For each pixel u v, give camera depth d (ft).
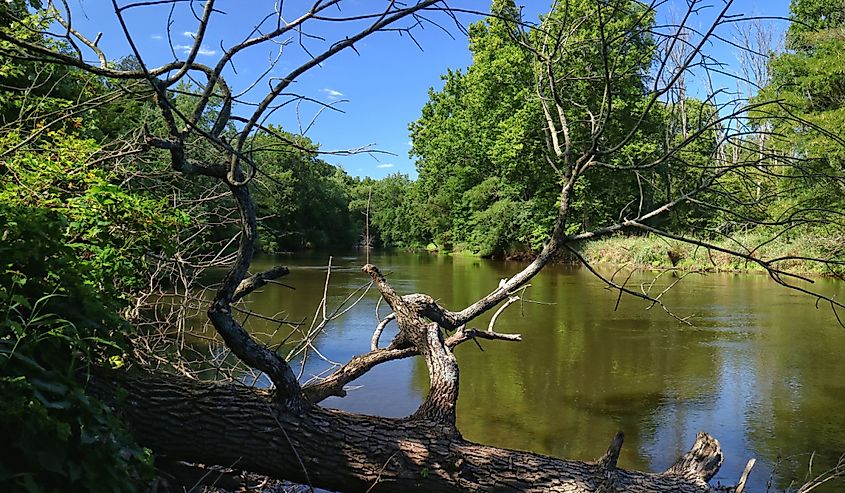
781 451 16.30
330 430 9.41
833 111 48.32
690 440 17.24
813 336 30.99
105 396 8.63
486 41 78.89
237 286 9.25
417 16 7.16
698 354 27.27
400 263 87.51
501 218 95.91
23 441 5.67
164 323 15.49
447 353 11.16
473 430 18.12
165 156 13.14
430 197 131.23
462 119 105.19
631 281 55.88
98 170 10.56
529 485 9.47
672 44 9.97
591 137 12.20
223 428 9.13
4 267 6.97
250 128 7.81
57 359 6.99
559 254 82.58
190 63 6.47
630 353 27.55
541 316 37.04
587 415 19.35
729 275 57.82
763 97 16.20
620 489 9.65
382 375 23.13
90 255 9.37
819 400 20.72
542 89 14.11
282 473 9.48
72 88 19.11
